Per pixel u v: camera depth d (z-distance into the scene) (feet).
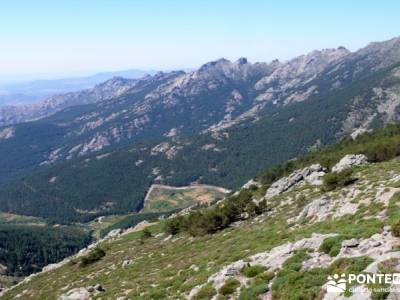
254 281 117.60
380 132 588.50
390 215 172.65
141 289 185.26
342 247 116.47
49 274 378.94
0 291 399.85
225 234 282.36
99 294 205.26
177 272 202.80
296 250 130.31
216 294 126.00
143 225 568.82
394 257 94.89
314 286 100.22
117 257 341.21
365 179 274.16
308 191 315.78
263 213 304.09
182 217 371.15
